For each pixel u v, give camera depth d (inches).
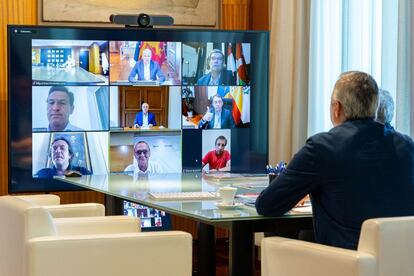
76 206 165.2
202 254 177.0
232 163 252.2
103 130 243.1
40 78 236.8
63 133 239.8
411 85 195.0
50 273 120.8
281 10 256.5
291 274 117.0
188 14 275.6
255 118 253.0
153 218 248.5
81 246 122.5
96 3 266.1
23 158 236.5
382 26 208.4
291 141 255.9
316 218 126.1
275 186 125.4
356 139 123.1
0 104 253.4
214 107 250.8
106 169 243.6
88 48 240.7
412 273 110.7
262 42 252.7
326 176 122.0
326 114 242.2
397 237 109.2
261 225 132.9
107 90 243.0
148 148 246.8
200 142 250.5
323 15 241.9
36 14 260.8
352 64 225.9
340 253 108.0
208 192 160.9
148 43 245.4
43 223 123.8
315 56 245.0
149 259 126.2
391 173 123.3
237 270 131.5
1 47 254.2
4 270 136.3
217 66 250.2
